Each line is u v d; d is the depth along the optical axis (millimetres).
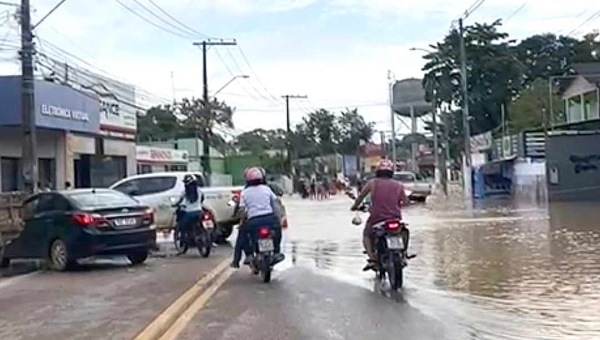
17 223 18391
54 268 16953
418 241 20984
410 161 98312
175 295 12695
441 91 67438
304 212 38469
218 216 22312
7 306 12008
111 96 40938
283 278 14695
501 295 12258
